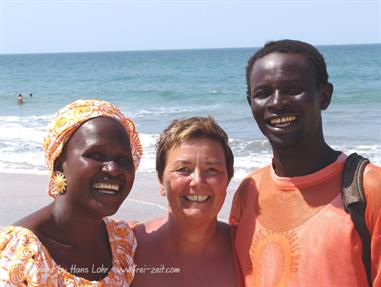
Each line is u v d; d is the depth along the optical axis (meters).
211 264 3.61
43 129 21.73
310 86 3.20
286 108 3.20
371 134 18.50
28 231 2.85
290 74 3.19
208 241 3.63
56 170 3.01
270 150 15.46
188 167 3.47
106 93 44.47
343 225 3.05
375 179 3.00
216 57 136.38
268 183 3.49
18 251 2.76
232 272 3.60
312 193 3.24
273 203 3.39
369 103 27.83
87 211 2.97
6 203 10.88
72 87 53.66
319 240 3.10
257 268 3.36
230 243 3.68
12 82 63.44
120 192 3.01
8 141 18.56
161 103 35.19
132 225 3.89
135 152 3.28
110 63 119.00
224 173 3.52
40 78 70.94
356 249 3.01
